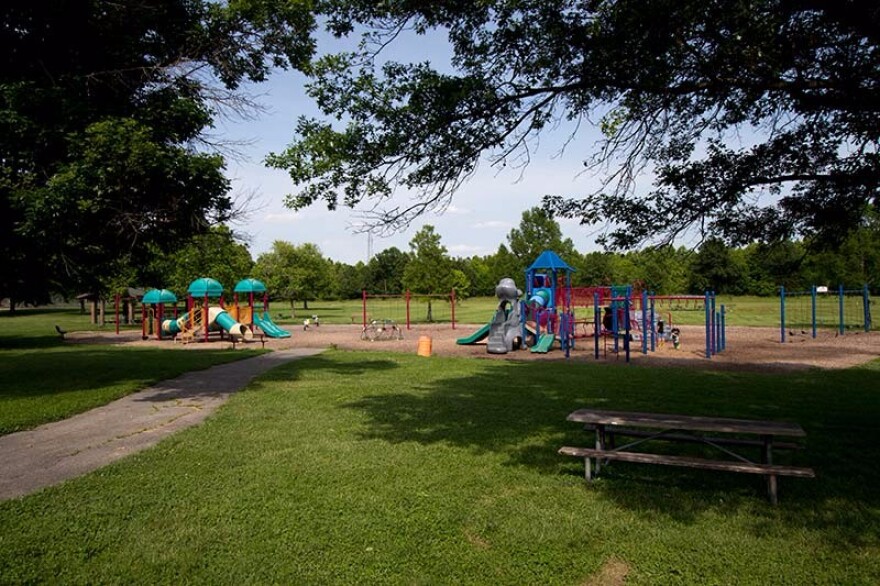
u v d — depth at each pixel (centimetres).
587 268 5944
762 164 643
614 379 1266
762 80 555
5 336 3006
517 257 6856
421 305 7275
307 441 752
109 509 524
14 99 979
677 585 382
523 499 535
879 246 3850
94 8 1091
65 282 1861
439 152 644
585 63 584
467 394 1090
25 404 1027
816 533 453
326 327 3562
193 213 1144
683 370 1430
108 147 962
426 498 540
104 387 1215
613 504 520
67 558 430
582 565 409
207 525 487
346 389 1168
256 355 1911
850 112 589
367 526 480
